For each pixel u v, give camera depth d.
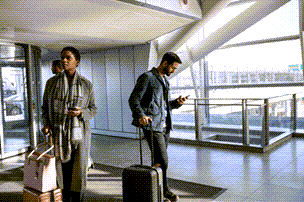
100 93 7.46
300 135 5.82
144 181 2.09
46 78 8.33
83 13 3.70
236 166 3.94
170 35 6.30
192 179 3.43
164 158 2.55
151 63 6.36
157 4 3.76
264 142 4.76
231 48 7.80
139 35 5.45
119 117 6.98
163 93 2.67
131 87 6.66
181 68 8.45
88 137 2.38
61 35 5.00
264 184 3.17
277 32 6.79
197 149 5.15
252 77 7.43
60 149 2.21
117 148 5.56
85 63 7.84
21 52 5.42
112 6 3.51
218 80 8.23
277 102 6.81
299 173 3.52
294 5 6.43
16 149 5.21
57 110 2.23
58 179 2.27
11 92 5.82
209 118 8.57
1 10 3.38
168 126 2.78
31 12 3.52
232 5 7.17
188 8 4.51
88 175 3.68
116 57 6.92
